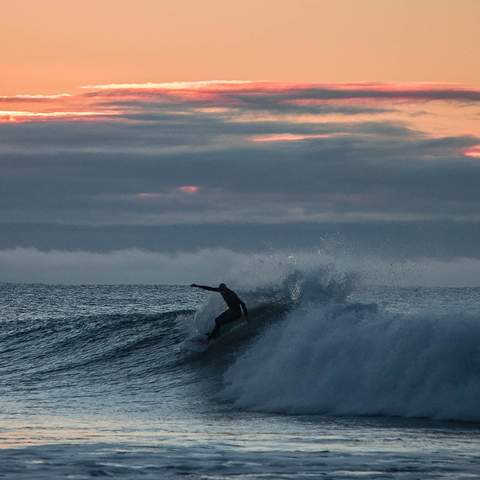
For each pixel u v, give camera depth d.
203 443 54.25
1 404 80.81
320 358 77.69
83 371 103.62
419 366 71.75
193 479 41.56
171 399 82.56
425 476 42.84
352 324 79.69
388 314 81.00
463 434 59.62
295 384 77.25
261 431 61.69
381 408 70.44
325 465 45.53
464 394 68.56
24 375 104.50
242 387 82.38
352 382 74.19
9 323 131.38
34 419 69.44
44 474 41.81
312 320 83.00
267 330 96.06
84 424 66.00
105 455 47.81
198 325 109.81
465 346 71.12
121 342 113.19
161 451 49.66
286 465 45.41
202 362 97.25
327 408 72.44
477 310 77.06
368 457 48.38
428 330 73.38
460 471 44.19
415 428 62.66
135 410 75.81
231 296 98.00
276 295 108.62
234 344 97.50
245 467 44.69
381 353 74.62
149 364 102.12
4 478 40.81
